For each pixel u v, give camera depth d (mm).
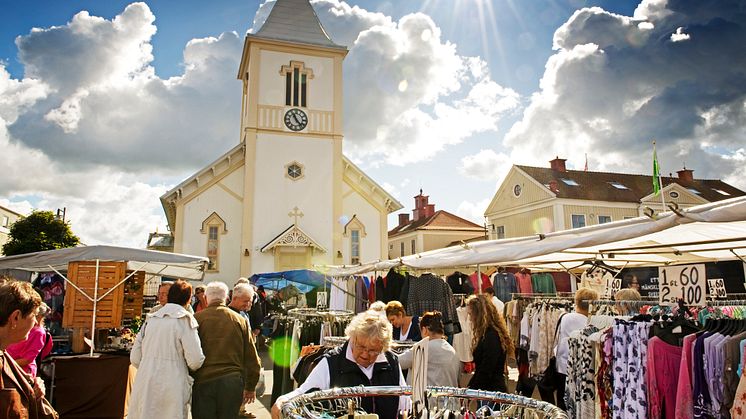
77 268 7797
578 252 7891
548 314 7395
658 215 4309
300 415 2092
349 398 2539
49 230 37625
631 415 4238
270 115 23094
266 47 23672
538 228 29312
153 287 17734
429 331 4754
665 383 4043
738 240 6402
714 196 32906
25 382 2643
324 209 22891
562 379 6238
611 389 4562
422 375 2844
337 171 23344
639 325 4305
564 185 29344
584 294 6203
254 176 22359
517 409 2182
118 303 7902
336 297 13008
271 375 11148
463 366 8570
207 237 21859
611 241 4758
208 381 4777
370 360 3066
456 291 12469
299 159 23047
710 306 5363
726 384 3531
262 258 21766
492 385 5082
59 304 9867
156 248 38188
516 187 31531
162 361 4680
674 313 4734
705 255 9156
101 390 7000
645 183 32500
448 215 39719
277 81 23531
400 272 9695
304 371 4852
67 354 7461
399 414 2971
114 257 7852
